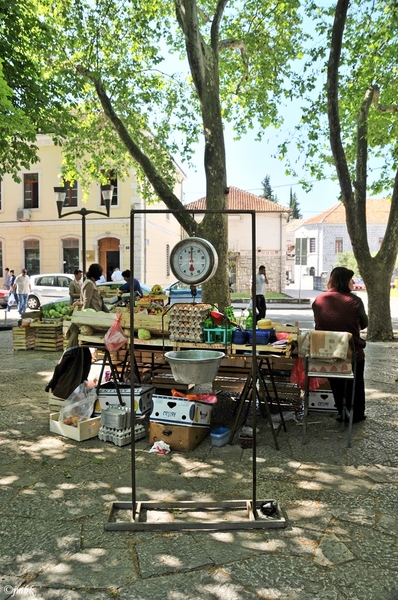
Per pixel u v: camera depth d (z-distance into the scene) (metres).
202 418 4.52
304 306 22.44
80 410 4.88
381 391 6.44
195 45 9.30
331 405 5.38
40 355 9.49
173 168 13.77
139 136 13.38
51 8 11.03
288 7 10.71
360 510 3.19
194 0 9.14
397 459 4.07
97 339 5.01
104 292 14.30
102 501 3.32
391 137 11.16
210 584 2.40
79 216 23.89
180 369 3.37
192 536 2.86
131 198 23.23
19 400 5.98
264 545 2.76
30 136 8.84
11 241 24.66
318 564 2.56
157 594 2.33
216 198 9.48
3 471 3.83
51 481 3.64
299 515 3.12
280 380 5.46
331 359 4.37
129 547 2.74
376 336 11.46
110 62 11.88
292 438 4.62
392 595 2.31
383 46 10.36
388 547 2.73
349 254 42.28
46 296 18.77
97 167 14.09
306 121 11.62
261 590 2.35
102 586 2.39
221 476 3.75
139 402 4.74
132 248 3.12
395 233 11.12
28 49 9.65
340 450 4.29
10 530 2.93
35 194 24.44
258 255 32.69
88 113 13.25
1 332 13.80
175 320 4.70
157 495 3.41
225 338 4.50
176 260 4.57
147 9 11.39
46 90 9.56
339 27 9.18
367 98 11.11
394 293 29.53
